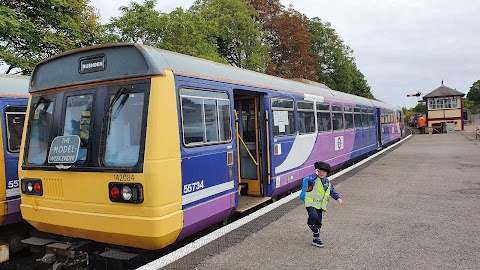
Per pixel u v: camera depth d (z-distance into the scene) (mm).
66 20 17062
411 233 6191
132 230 5066
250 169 9188
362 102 18453
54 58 6102
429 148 20719
